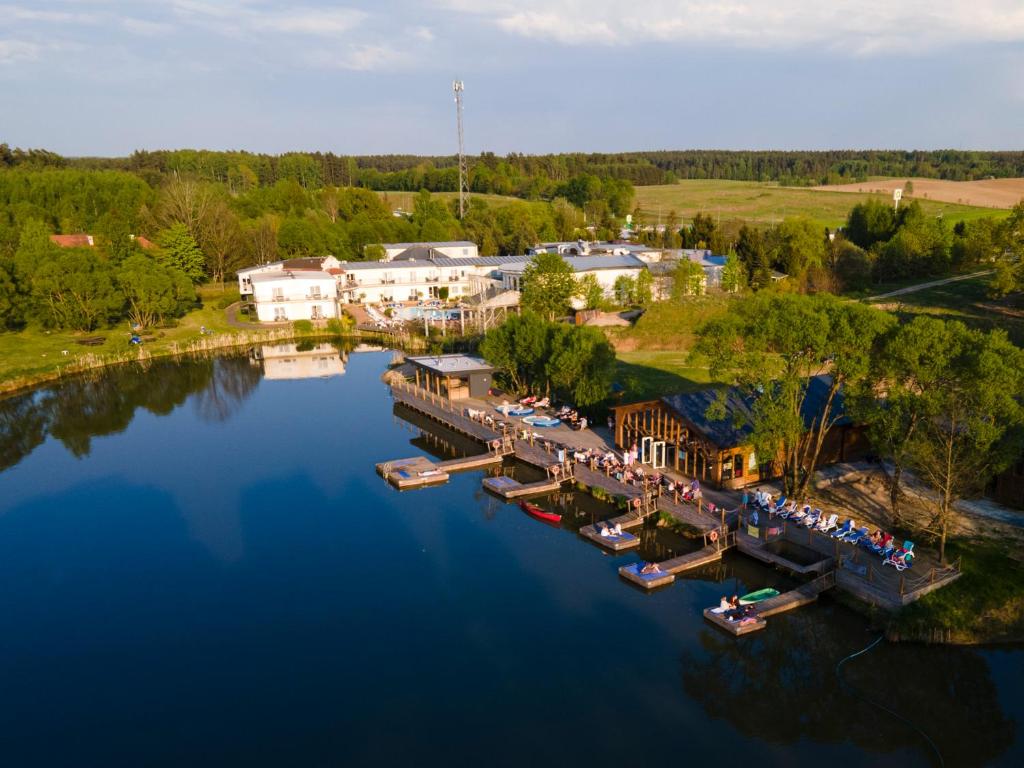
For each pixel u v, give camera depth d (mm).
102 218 195500
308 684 39719
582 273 138250
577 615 45375
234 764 34281
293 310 150250
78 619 46625
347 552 54562
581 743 34906
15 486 69250
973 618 41031
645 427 66375
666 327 115688
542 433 75125
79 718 37656
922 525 50438
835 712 36656
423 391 93188
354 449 78250
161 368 118688
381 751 34719
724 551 50938
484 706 37625
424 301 166000
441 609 46531
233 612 46938
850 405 48312
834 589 45031
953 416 43000
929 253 154875
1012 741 34250
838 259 150375
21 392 103938
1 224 165375
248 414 92438
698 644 42250
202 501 64938
